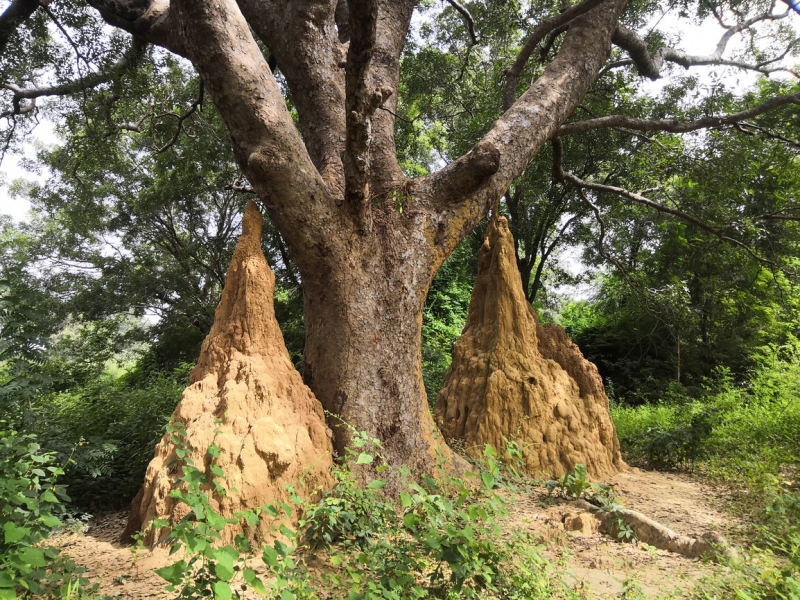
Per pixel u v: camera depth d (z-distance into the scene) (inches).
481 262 356.8
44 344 231.3
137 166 979.3
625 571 183.2
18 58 407.2
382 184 274.5
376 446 241.4
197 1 224.1
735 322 816.3
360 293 251.9
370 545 165.9
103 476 251.8
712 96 495.5
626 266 618.5
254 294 233.5
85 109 448.8
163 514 185.2
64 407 350.9
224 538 180.2
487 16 569.3
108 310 960.3
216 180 853.8
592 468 308.8
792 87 661.3
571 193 738.2
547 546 200.7
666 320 612.7
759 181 641.0
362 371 247.9
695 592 160.2
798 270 571.8
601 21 333.7
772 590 149.9
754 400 531.8
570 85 311.4
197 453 190.7
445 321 872.9
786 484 272.2
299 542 181.9
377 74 292.4
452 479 180.7
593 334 998.4
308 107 292.0
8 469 150.9
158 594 149.3
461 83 644.1
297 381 230.7
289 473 200.4
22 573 121.3
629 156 666.8
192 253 962.7
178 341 951.6
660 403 664.4
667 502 271.0
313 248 244.1
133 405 322.0
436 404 337.7
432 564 159.9
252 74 229.1
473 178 264.2
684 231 740.0
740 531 217.3
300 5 281.6
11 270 304.3
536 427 306.0
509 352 323.3
